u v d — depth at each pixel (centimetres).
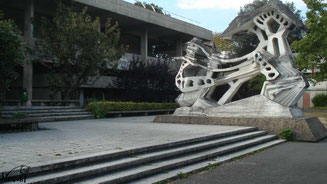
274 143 1038
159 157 679
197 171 661
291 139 1130
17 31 1223
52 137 929
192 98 1473
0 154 631
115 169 581
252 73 1330
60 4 2159
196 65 1462
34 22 2184
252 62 1327
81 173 525
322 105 3272
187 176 623
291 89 1212
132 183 553
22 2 2456
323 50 1845
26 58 2077
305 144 1045
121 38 3500
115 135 967
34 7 2609
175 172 629
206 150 817
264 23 1319
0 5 2508
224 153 827
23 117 1213
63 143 789
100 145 745
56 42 2089
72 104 2345
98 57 2144
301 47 1911
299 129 1128
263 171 657
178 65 3262
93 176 543
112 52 2242
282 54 1265
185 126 1271
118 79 2691
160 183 566
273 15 1297
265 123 1202
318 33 1830
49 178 483
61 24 2064
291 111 1202
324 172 638
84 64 2105
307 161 754
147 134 984
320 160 764
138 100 2630
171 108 2719
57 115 1861
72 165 554
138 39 3719
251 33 1474
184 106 1516
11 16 2658
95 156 593
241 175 627
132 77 2603
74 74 2317
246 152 868
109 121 1694
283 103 1230
